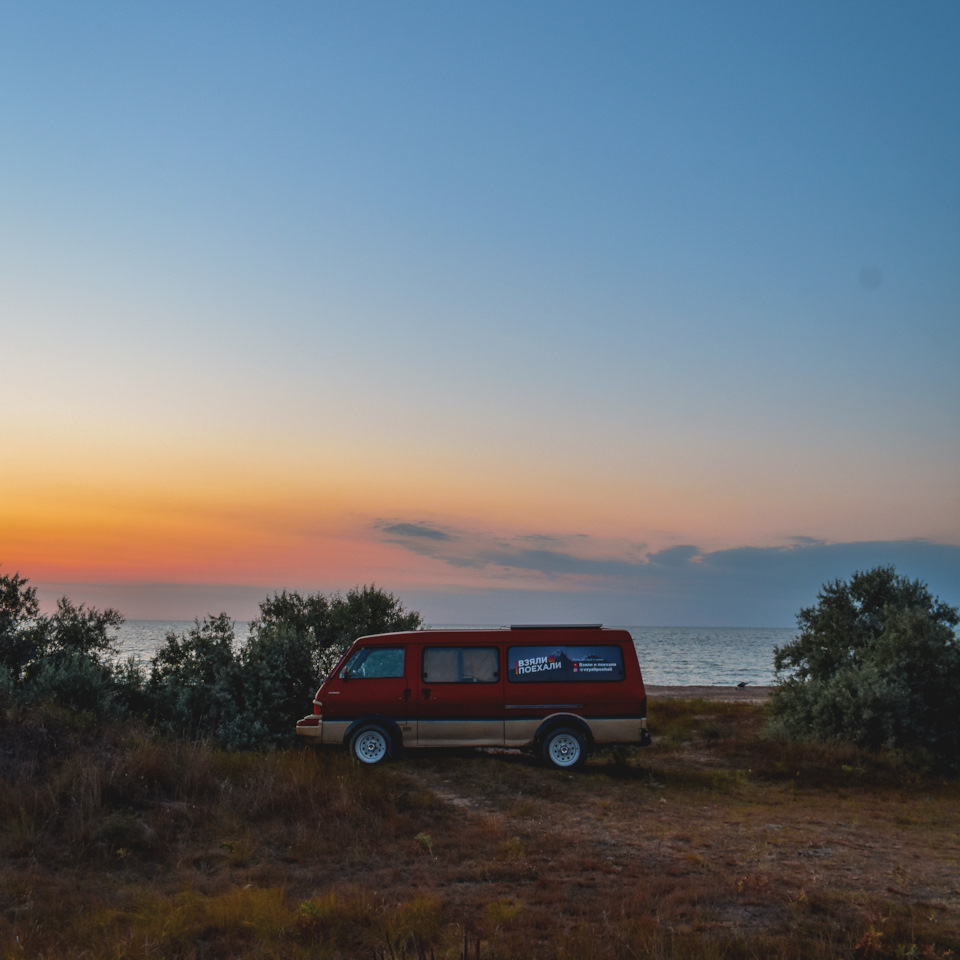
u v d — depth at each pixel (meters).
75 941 5.74
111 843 8.01
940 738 15.71
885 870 8.06
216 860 7.98
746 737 18.44
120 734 11.82
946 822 10.80
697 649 143.75
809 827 10.13
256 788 9.95
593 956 5.46
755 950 5.62
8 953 5.45
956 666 16.27
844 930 6.11
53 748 10.27
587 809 10.84
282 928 5.95
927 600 19.84
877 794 12.85
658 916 6.26
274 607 20.17
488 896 6.94
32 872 7.11
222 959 5.61
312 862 8.02
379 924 6.09
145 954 5.43
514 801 11.16
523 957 5.52
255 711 15.60
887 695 15.88
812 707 17.36
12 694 13.34
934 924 6.30
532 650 14.19
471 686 13.98
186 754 10.78
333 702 13.98
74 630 17.97
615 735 13.79
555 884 7.27
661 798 11.80
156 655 16.94
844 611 20.28
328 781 10.77
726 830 9.79
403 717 13.90
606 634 14.31
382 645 14.29
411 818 9.80
